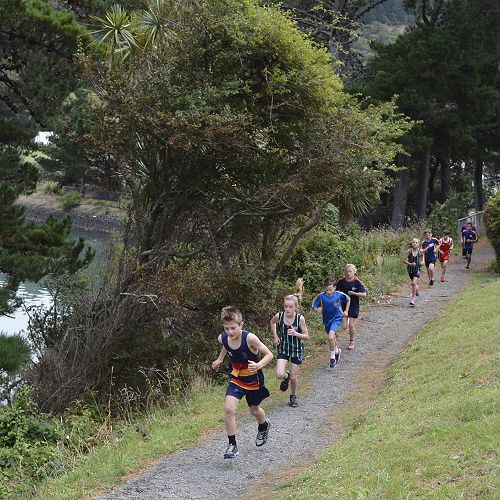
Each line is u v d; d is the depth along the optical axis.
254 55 13.77
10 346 12.81
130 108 12.87
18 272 14.55
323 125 14.30
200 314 14.02
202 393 11.27
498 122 34.69
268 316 14.16
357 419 8.62
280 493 6.38
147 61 13.91
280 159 14.62
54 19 14.27
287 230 16.39
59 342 13.38
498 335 10.19
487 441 5.58
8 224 15.05
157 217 14.35
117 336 13.04
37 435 10.02
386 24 80.31
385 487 5.26
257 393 7.55
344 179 14.59
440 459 5.55
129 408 11.59
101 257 16.67
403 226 36.84
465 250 22.91
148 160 14.16
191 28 13.78
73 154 46.91
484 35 35.00
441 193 47.41
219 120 12.73
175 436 8.69
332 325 11.91
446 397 7.80
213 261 14.34
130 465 7.73
